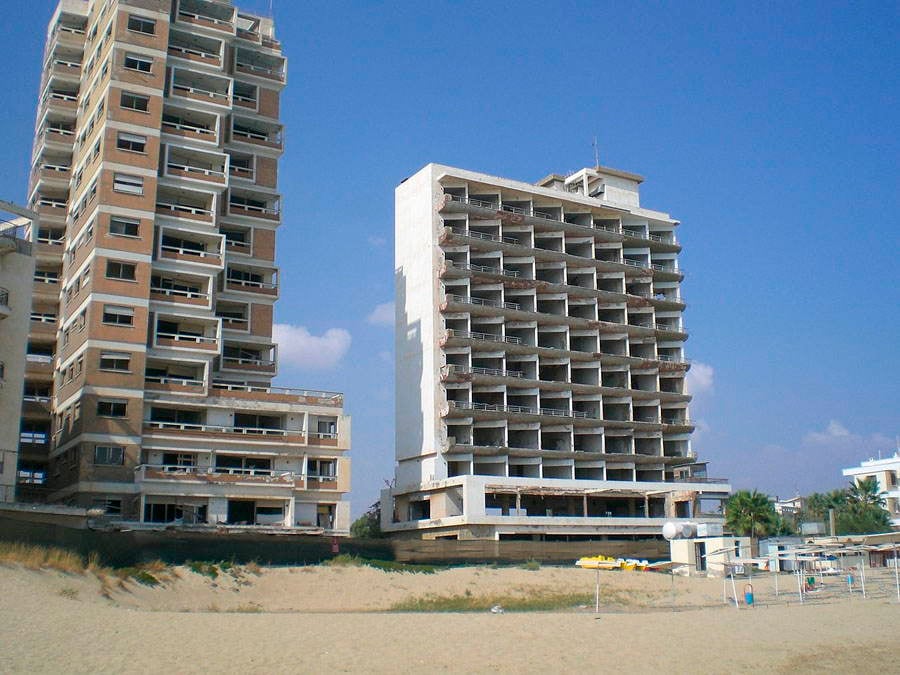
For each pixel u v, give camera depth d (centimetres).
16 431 5578
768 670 2998
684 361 10769
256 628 3281
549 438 10038
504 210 10062
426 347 9356
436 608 5072
